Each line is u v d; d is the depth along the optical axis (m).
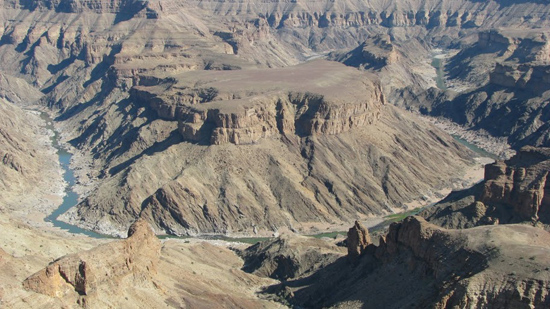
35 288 95.62
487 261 96.56
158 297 109.94
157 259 121.81
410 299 104.06
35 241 123.38
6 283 94.25
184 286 119.56
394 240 120.44
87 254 103.31
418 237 112.81
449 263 102.88
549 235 108.38
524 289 88.38
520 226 110.88
